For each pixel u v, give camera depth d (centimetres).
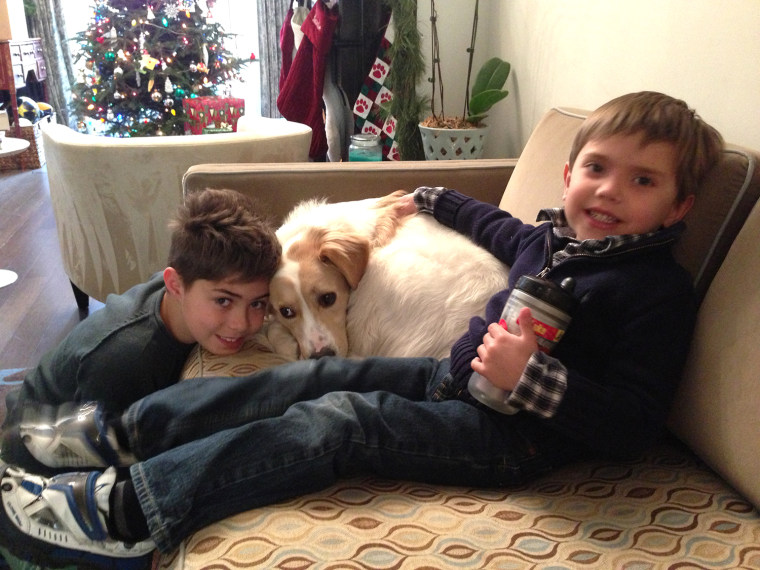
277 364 121
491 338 94
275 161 226
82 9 594
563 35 213
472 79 311
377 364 110
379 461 91
